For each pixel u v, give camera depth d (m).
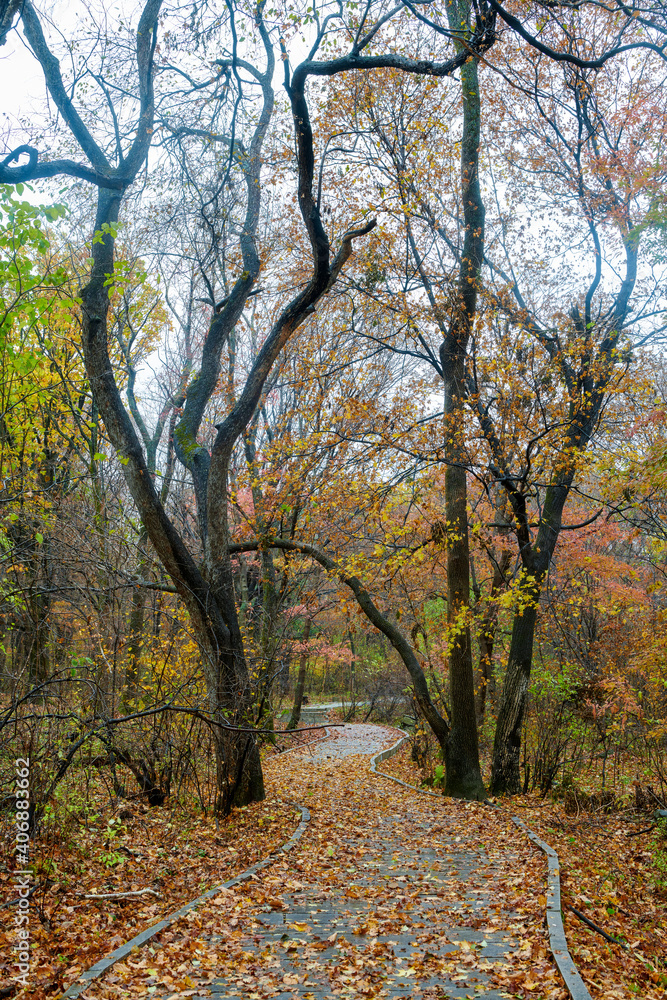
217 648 11.43
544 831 10.99
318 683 41.22
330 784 15.85
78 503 11.52
